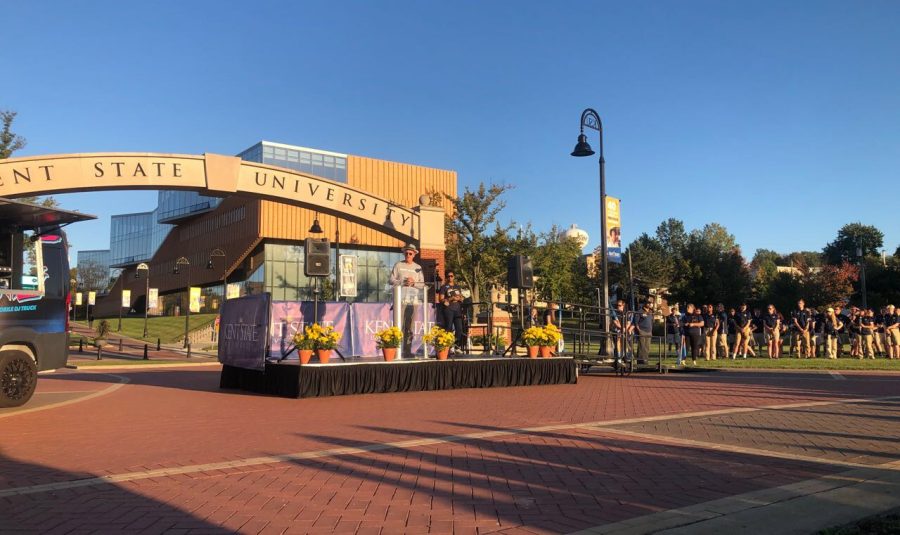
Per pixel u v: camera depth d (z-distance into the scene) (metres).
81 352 31.89
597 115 18.70
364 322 13.30
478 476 5.42
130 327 60.81
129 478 5.39
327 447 6.66
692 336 19.06
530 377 13.30
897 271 57.69
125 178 17.34
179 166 17.86
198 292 31.53
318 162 59.56
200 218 71.00
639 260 57.56
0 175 15.95
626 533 3.92
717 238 87.62
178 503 4.66
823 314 22.12
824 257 101.00
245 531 4.05
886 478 5.18
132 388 13.51
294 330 12.59
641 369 16.75
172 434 7.51
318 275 12.59
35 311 10.12
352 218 20.39
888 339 20.11
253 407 9.89
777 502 4.52
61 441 7.11
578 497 4.79
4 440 7.18
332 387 11.19
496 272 33.66
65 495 4.89
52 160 16.58
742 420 8.28
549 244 38.78
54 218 9.92
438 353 12.52
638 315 17.14
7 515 4.39
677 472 5.52
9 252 9.94
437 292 14.22
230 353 12.90
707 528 3.99
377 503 4.66
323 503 4.66
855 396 10.82
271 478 5.38
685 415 8.74
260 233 55.78
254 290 58.56
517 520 4.27
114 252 101.62
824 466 5.68
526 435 7.30
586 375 16.30
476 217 33.94
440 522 4.23
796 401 10.19
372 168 61.25
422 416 8.84
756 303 60.25
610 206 18.38
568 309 19.14
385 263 61.16
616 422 8.19
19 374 9.80
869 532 3.90
